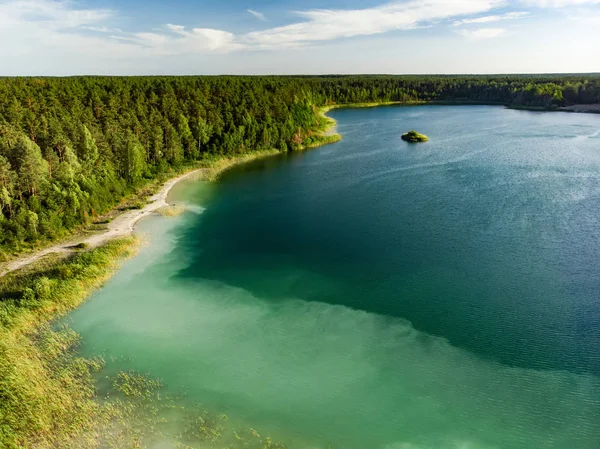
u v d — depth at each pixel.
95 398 35.66
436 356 41.38
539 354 41.34
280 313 48.59
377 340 43.81
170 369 39.59
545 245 62.12
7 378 34.66
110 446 30.86
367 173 105.44
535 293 50.72
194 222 75.75
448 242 64.44
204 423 33.47
